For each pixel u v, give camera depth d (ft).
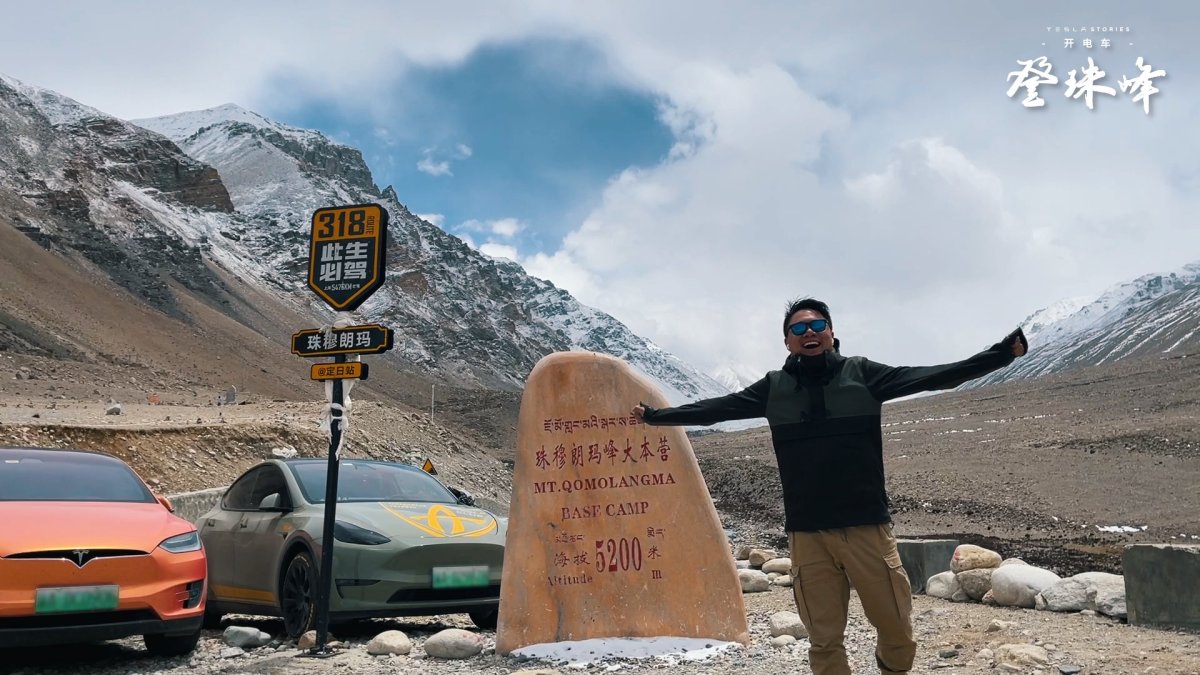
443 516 28.78
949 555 33.22
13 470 25.84
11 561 21.47
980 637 22.67
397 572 26.20
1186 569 22.48
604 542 24.90
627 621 24.31
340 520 27.12
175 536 24.57
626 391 25.76
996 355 12.26
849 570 13.62
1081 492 127.24
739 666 21.58
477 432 416.05
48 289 388.16
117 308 432.66
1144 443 166.71
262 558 28.91
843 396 13.70
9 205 536.83
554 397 25.70
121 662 24.57
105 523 23.61
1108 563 69.51
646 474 25.31
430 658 23.99
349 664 23.21
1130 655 19.84
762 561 44.62
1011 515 114.73
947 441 211.20
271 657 24.44
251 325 622.54
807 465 13.75
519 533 24.93
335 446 25.36
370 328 25.14
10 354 219.41
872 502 13.51
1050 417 236.22
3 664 24.39
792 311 14.17
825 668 13.83
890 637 13.79
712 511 25.18
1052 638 21.93
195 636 24.95
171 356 394.93
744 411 14.51
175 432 83.71
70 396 175.63
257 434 92.68
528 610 24.30
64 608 21.71
